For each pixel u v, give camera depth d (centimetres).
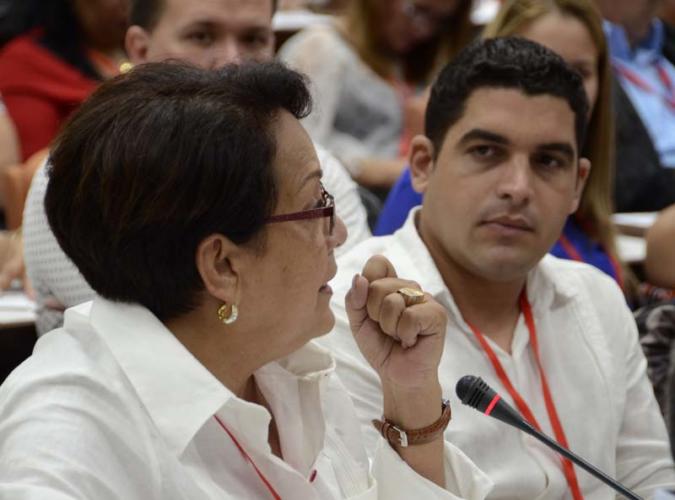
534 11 561
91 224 253
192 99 251
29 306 547
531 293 403
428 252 394
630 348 420
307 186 262
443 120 393
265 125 256
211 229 252
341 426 316
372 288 303
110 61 838
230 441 267
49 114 821
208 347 267
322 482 292
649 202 816
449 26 866
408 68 870
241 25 515
